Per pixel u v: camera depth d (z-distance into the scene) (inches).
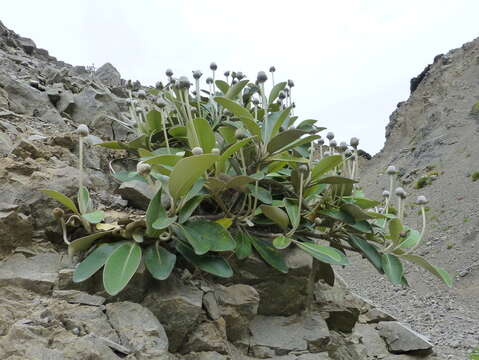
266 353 32.0
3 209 28.9
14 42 90.3
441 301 132.0
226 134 37.0
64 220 30.3
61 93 56.7
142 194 36.2
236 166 36.0
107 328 24.4
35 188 31.2
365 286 158.4
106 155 44.4
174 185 28.3
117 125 53.4
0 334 22.5
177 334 27.7
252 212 35.3
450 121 332.2
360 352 43.0
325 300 43.5
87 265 26.7
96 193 36.6
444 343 77.5
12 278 26.5
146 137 42.4
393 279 36.4
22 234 29.2
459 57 411.5
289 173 41.1
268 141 36.0
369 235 40.3
